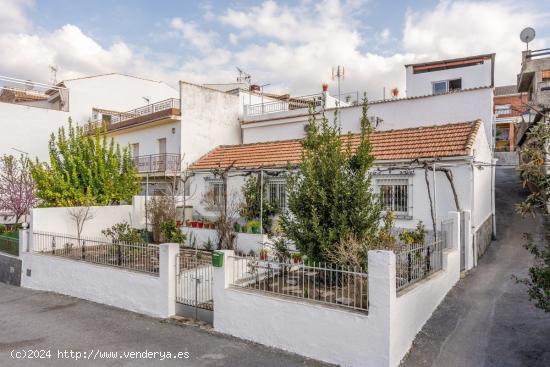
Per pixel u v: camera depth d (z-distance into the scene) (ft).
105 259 34.53
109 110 100.12
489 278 33.60
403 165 39.32
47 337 25.72
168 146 68.90
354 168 26.89
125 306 31.30
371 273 19.54
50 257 38.63
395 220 40.04
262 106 75.25
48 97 106.42
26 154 77.56
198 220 53.78
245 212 49.14
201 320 27.55
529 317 25.29
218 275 25.53
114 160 55.72
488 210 47.42
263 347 22.93
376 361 19.27
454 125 44.32
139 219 55.98
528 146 18.90
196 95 67.67
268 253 38.06
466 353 21.12
